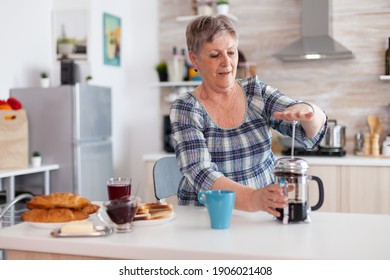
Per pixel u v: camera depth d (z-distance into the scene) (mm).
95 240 1272
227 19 1697
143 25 4617
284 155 3873
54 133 3799
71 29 4250
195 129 1689
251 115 1796
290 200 1453
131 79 4684
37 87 3953
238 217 1552
